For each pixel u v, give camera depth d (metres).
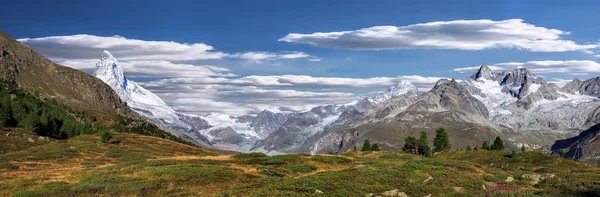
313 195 64.38
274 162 99.62
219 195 62.44
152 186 67.00
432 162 100.38
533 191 77.75
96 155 119.31
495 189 77.62
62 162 107.38
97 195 62.28
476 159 141.25
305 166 93.50
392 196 68.56
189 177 73.75
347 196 65.88
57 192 63.28
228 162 98.19
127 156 119.81
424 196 71.06
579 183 87.94
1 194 64.19
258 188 67.44
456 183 80.31
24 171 89.06
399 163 108.12
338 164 102.81
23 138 158.25
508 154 142.50
